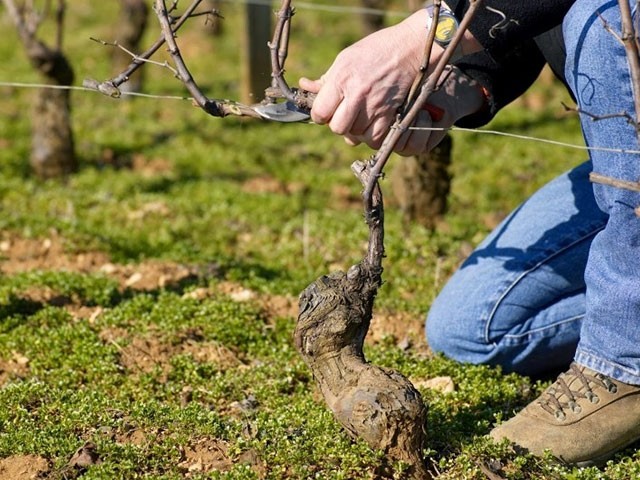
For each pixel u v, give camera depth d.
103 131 9.02
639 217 2.75
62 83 7.26
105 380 3.68
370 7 9.67
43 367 3.86
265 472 2.96
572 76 2.87
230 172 7.90
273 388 3.62
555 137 8.89
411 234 5.71
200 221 6.33
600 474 2.94
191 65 12.16
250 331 4.20
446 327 3.76
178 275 5.04
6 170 7.52
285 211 6.62
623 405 2.99
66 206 6.63
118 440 3.17
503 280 3.58
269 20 8.84
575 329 3.61
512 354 3.69
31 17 7.11
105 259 5.51
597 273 2.92
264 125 9.44
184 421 3.22
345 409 2.81
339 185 7.54
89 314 4.45
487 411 3.29
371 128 2.88
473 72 3.05
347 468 2.87
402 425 2.77
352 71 2.79
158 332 4.14
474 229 6.04
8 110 9.74
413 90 2.71
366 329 2.88
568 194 3.63
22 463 3.04
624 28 2.46
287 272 5.33
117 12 15.15
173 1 2.96
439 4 2.59
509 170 7.85
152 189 7.25
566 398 3.03
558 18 2.85
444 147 5.64
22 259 5.46
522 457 2.95
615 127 2.77
